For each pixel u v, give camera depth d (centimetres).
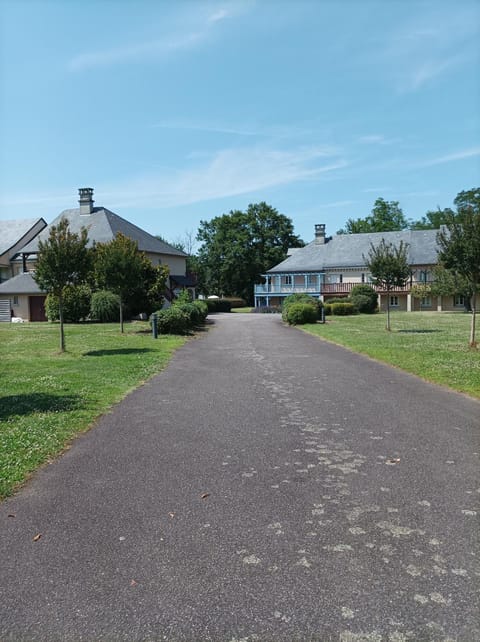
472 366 1155
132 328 2616
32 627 286
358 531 386
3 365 1326
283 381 1051
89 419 747
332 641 269
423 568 333
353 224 8756
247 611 294
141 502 450
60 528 402
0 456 570
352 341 1827
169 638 275
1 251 4969
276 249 7681
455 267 1544
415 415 743
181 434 666
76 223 4703
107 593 315
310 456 565
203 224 8094
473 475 498
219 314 5038
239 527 397
